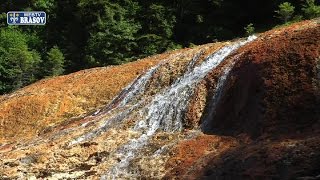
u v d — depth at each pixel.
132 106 21.30
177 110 18.92
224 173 13.14
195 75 21.48
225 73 19.08
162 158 15.92
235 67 18.50
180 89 20.08
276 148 12.92
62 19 48.53
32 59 42.97
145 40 39.22
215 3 39.69
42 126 25.31
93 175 16.33
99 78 27.86
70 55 42.72
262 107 15.63
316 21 20.89
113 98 25.53
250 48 19.12
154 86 23.05
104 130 19.67
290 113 14.90
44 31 49.00
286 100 15.30
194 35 40.59
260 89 16.23
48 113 26.08
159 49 39.47
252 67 17.28
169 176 14.66
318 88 15.03
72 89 27.47
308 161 11.76
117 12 41.84
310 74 15.53
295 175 11.56
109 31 39.53
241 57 18.78
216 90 18.84
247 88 16.91
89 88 27.08
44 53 46.53
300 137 13.49
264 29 36.50
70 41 45.22
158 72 23.58
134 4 43.25
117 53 38.78
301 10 33.28
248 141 14.85
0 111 27.25
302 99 15.00
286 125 14.56
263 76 16.44
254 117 15.78
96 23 41.34
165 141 17.23
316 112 14.42
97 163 17.25
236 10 39.72
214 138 16.08
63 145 18.98
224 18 40.19
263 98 15.83
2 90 42.03
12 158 18.56
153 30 40.62
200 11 41.06
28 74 41.16
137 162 16.12
